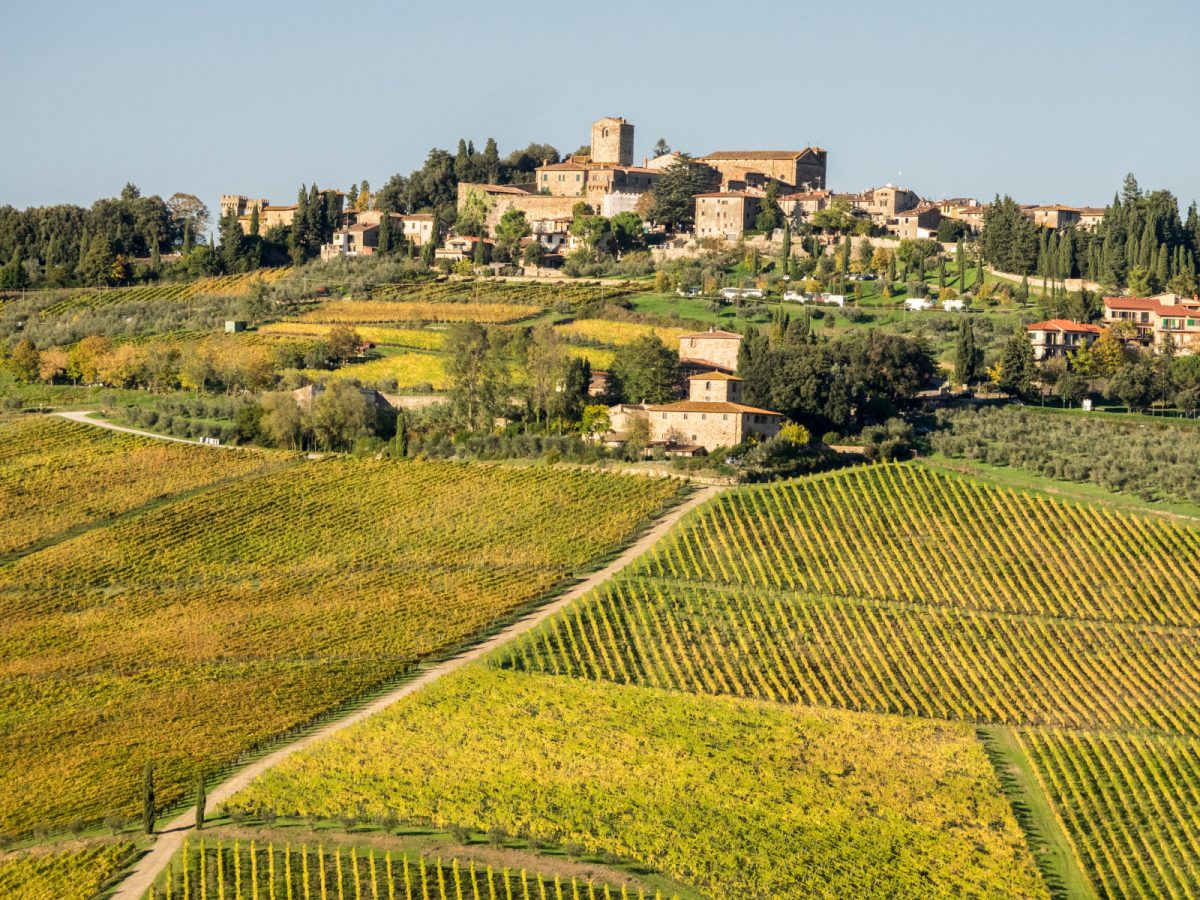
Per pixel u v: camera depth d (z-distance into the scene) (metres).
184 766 125.44
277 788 120.50
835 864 112.56
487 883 108.12
